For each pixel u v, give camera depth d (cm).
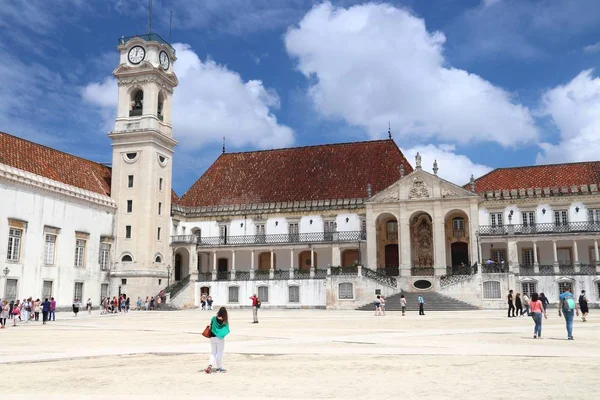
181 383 1242
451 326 2789
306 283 5575
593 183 5588
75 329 2936
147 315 4484
